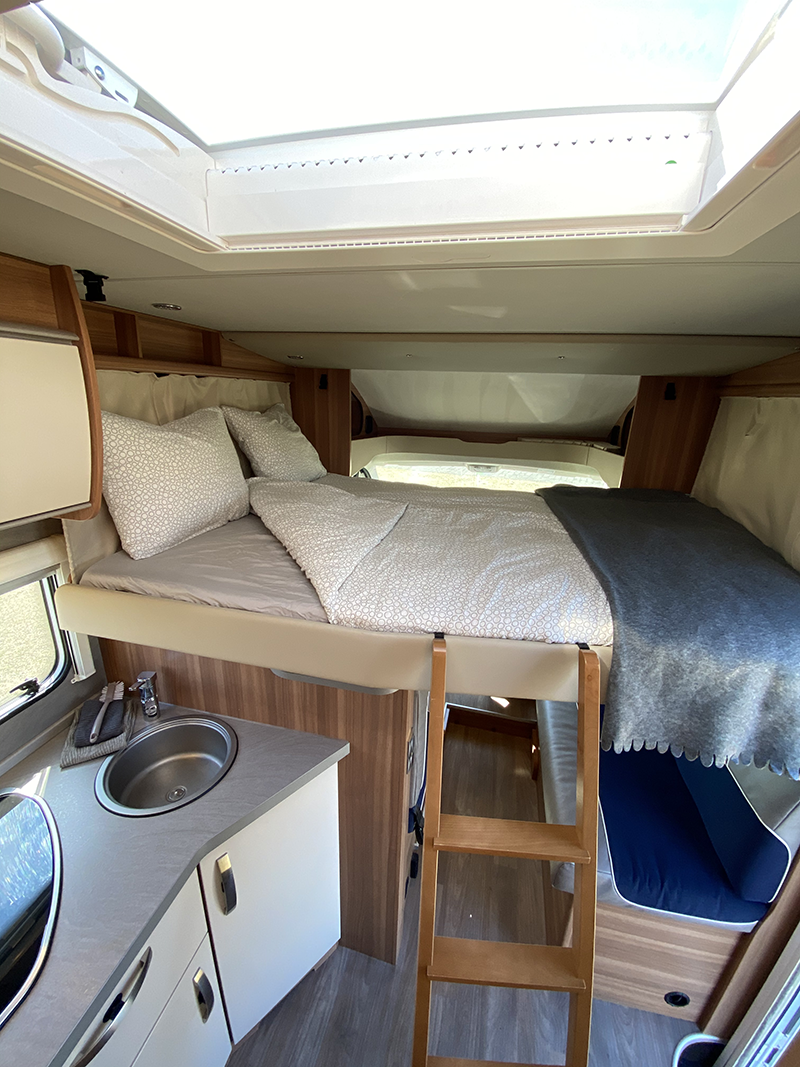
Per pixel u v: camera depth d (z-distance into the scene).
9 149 0.59
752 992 1.54
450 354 2.45
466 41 0.66
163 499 1.55
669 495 2.70
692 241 0.85
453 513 2.16
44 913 1.03
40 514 1.14
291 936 1.57
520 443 4.20
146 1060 1.07
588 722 1.14
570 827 1.21
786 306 1.35
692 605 1.32
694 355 2.10
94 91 0.67
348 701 1.51
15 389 1.03
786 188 0.65
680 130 0.73
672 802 1.84
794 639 1.19
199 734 1.64
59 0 0.59
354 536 1.67
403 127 0.79
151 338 1.91
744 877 1.41
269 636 1.32
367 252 0.97
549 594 1.38
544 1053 1.57
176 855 1.16
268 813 1.35
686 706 1.19
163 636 1.39
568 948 1.23
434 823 1.15
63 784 1.34
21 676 1.42
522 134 0.77
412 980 1.76
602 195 0.78
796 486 1.80
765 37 0.57
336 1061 1.53
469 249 0.93
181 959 1.17
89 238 0.94
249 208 0.91
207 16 0.64
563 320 1.76
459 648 1.24
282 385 3.08
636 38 0.63
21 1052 0.82
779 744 1.15
